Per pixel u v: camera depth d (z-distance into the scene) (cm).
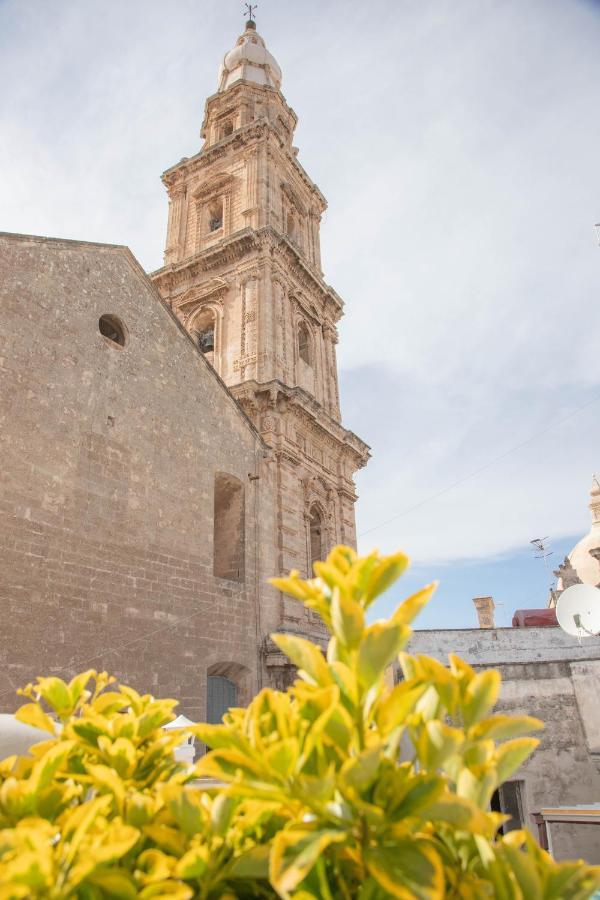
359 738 165
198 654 1794
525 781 1268
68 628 1438
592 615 1440
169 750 230
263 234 2927
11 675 1287
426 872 140
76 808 183
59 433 1567
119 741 214
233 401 2320
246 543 2192
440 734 158
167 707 248
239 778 162
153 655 1642
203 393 2167
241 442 2308
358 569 189
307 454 2708
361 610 175
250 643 2038
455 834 177
